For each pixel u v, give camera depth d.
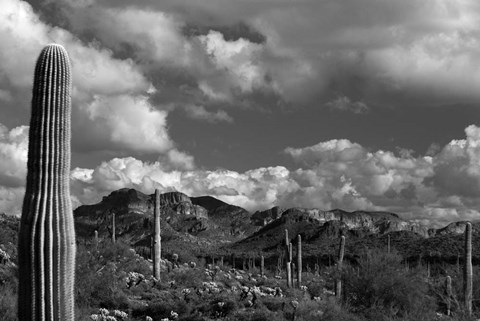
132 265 32.62
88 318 21.42
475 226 152.62
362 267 29.38
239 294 29.69
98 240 32.38
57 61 9.38
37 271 8.89
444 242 138.12
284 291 37.03
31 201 9.07
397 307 28.48
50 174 9.15
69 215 9.25
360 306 28.50
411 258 120.44
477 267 33.00
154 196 33.78
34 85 9.32
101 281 25.56
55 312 8.94
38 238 8.91
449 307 28.78
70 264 9.16
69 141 9.41
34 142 9.16
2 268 24.14
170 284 31.88
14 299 19.80
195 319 24.42
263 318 24.94
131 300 26.59
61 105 9.32
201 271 38.38
